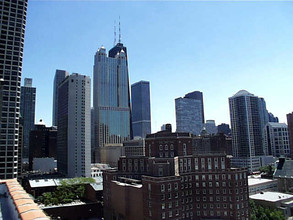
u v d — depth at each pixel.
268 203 135.50
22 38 176.12
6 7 173.00
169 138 129.25
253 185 157.88
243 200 114.12
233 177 113.12
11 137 160.88
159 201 97.50
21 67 173.50
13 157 159.62
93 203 147.25
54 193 154.50
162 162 114.94
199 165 120.94
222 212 112.88
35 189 170.00
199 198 116.50
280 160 187.62
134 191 110.75
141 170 131.62
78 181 179.00
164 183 99.81
